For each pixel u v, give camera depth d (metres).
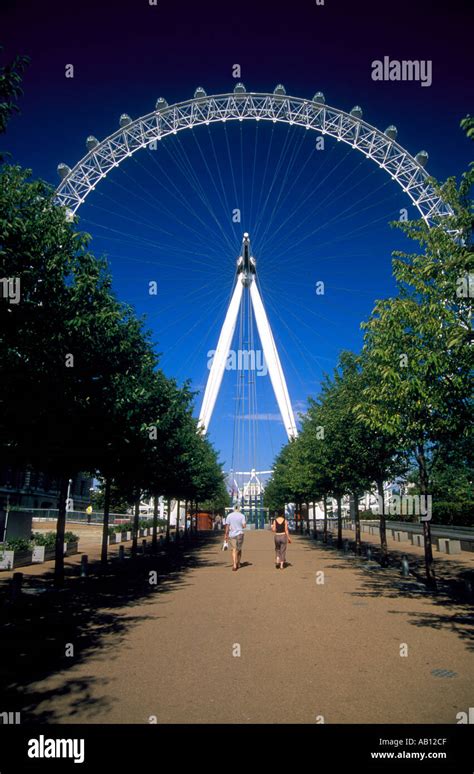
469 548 29.31
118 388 15.13
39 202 11.02
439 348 12.31
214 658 8.80
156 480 27.67
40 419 13.36
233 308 63.91
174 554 31.28
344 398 23.03
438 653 9.00
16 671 8.16
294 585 17.42
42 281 10.54
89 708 6.63
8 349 9.70
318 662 8.51
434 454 16.47
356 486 26.61
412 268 13.31
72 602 14.41
